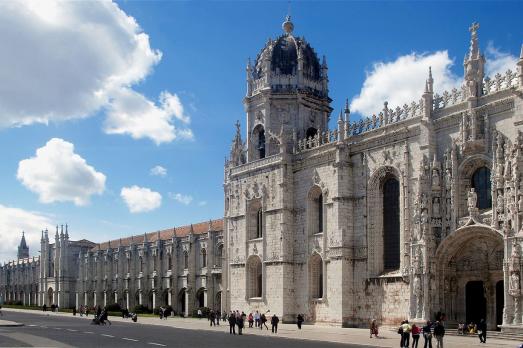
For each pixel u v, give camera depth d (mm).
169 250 120812
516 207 47562
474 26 54000
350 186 64500
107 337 50531
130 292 130750
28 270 187750
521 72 48938
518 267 46812
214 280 106062
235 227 79000
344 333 55094
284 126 75438
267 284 72250
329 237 65812
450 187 53969
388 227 61188
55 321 82062
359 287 62375
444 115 55625
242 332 58125
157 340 47531
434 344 44094
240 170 78812
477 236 52688
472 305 54344
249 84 80062
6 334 52719
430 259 54250
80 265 152500
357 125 64812
